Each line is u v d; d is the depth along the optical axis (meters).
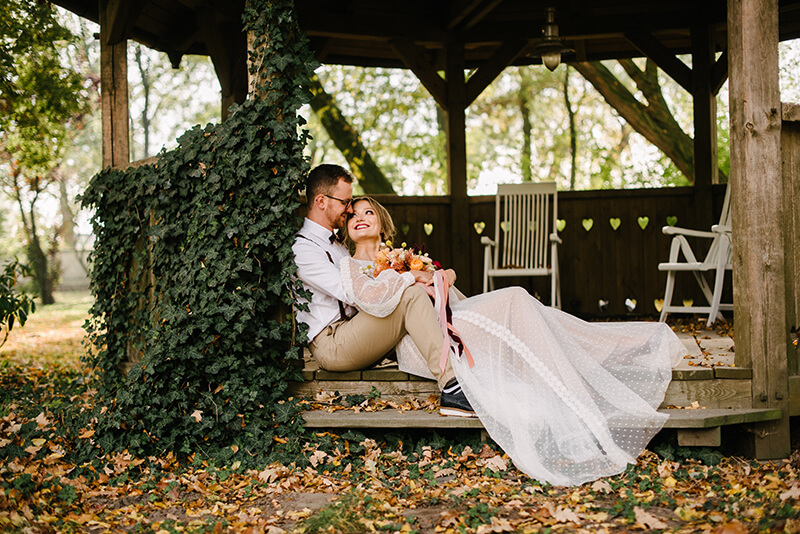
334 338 3.00
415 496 2.43
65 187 18.94
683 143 10.71
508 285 6.40
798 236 3.01
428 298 2.88
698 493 2.43
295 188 3.07
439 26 6.20
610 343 2.94
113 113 4.31
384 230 3.25
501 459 2.71
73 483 2.55
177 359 2.90
